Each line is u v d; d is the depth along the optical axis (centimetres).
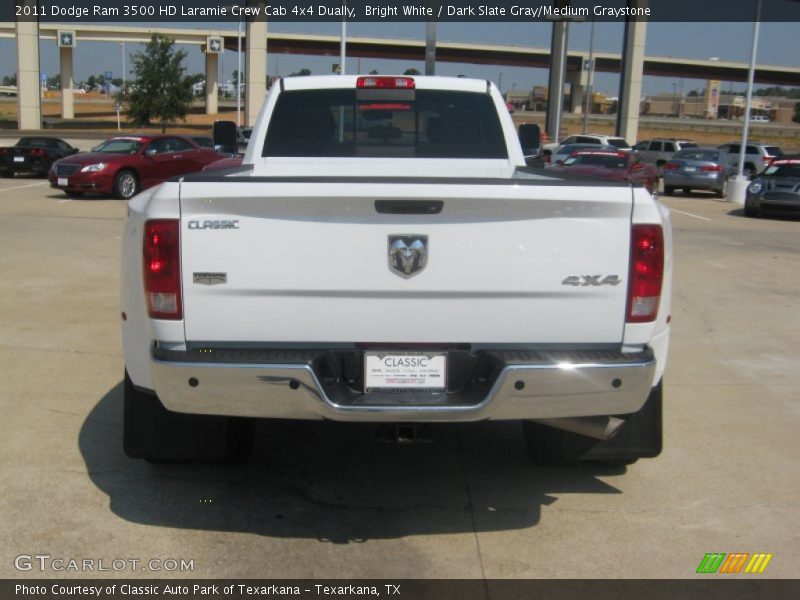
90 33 8344
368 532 386
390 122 559
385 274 338
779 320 841
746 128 2431
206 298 339
